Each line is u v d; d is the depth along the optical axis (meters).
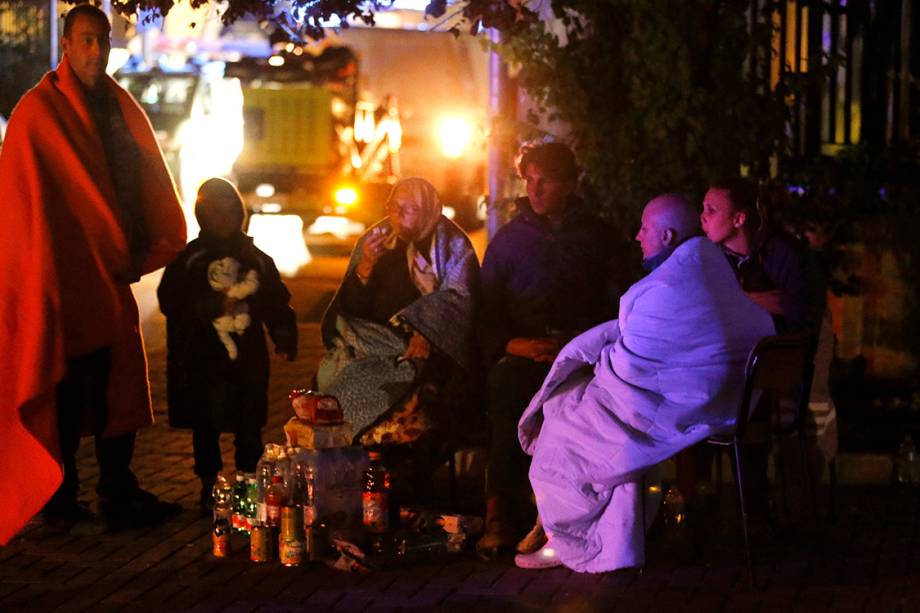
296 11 9.52
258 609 7.35
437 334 8.84
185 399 9.05
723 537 8.69
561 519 7.93
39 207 8.14
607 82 10.83
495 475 8.45
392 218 9.18
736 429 7.79
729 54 10.59
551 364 8.52
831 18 12.69
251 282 8.99
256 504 8.55
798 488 8.82
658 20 10.42
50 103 8.29
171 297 9.06
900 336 12.79
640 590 7.69
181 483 10.08
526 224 8.79
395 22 31.62
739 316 7.88
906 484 10.02
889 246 12.73
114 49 17.69
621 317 7.98
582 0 10.73
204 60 31.34
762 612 7.34
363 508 8.27
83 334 8.36
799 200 11.55
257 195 28.48
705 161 10.59
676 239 8.28
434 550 8.28
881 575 7.98
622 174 10.70
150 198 8.81
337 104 28.91
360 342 9.09
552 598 7.56
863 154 11.76
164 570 8.02
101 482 8.89
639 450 7.76
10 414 8.12
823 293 8.67
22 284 8.14
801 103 11.38
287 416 12.56
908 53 12.65
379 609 7.37
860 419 11.61
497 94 13.28
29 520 8.67
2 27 21.81
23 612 7.30
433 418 8.98
